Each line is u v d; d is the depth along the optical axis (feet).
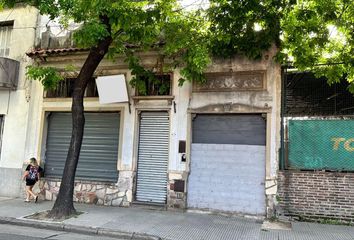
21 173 43.47
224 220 32.96
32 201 40.40
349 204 31.78
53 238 26.40
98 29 29.76
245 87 35.91
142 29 32.50
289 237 27.22
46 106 43.55
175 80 38.47
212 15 35.01
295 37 33.81
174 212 35.96
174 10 35.45
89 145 41.39
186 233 27.94
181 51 36.86
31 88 44.68
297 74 35.14
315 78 34.55
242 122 36.04
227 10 34.24
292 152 34.06
